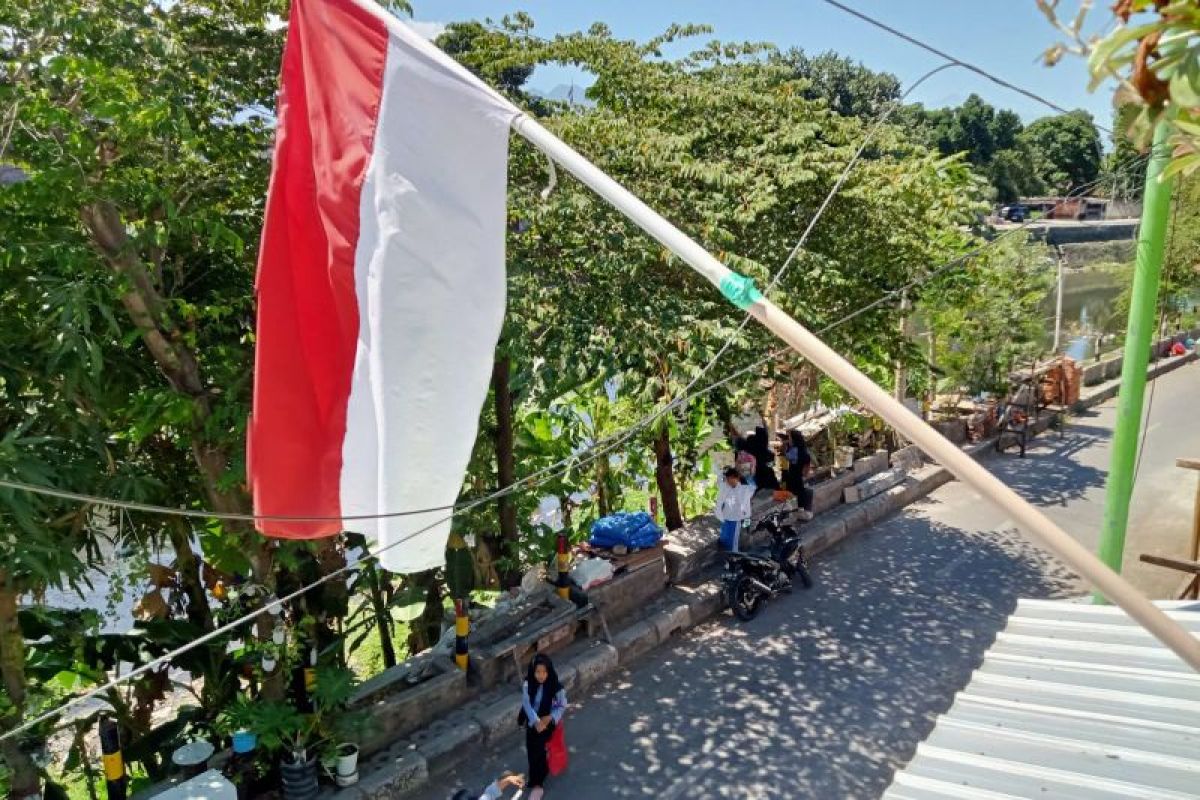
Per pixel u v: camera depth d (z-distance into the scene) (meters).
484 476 10.87
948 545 13.91
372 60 3.89
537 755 8.20
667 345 9.12
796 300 9.71
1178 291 19.38
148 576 9.25
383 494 3.84
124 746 8.95
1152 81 1.58
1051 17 1.63
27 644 8.51
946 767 3.85
